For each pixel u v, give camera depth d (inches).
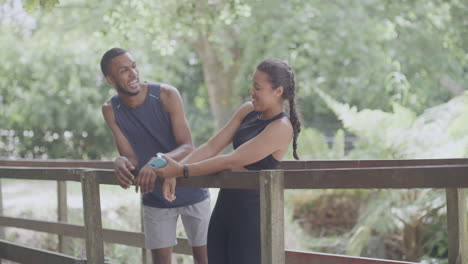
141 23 304.8
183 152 133.8
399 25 494.0
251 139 109.0
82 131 578.6
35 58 541.3
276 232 101.2
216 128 512.7
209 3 313.1
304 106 620.7
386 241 262.2
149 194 139.3
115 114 138.6
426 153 267.3
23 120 564.4
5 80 556.1
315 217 301.6
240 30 449.4
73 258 142.9
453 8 470.0
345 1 450.9
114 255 233.0
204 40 490.9
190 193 139.5
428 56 478.9
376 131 287.1
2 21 550.3
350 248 252.2
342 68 482.0
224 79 504.4
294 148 114.0
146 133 137.7
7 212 295.7
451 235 114.0
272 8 442.6
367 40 458.9
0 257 177.8
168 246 141.0
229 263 111.7
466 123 262.2
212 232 114.3
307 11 438.6
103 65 133.8
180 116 136.9
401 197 262.8
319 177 98.9
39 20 529.0
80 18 480.4
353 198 296.0
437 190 246.5
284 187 102.3
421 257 245.0
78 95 559.2
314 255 132.0
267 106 109.4
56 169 149.3
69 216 268.5
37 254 158.4
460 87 519.2
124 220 265.9
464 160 127.9
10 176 166.7
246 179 104.9
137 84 134.5
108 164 188.9
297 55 493.4
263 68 108.5
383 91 462.6
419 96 455.8
